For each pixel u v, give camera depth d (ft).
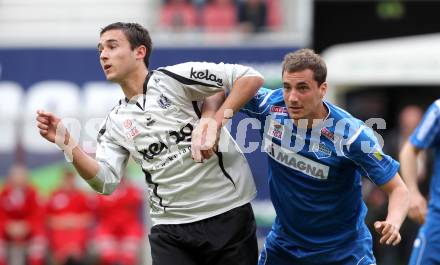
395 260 139.64
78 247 158.61
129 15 205.57
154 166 70.49
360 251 74.49
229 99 68.85
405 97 174.50
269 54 161.27
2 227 159.02
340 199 72.54
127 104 71.20
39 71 166.81
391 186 70.85
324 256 74.33
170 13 198.18
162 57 162.20
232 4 197.47
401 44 162.40
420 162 129.39
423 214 88.99
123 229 158.61
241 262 71.51
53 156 164.45
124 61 69.56
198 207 70.49
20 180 159.74
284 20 194.59
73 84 166.09
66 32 204.74
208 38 175.94
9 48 167.32
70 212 159.43
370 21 215.92
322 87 69.00
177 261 70.69
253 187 73.67
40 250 159.84
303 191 72.54
